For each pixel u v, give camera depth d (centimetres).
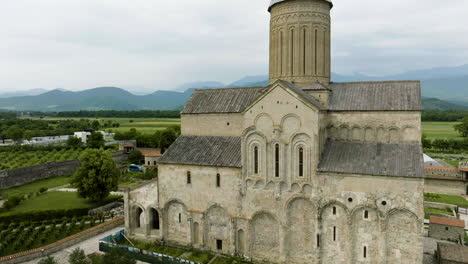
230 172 3841
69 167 9119
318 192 3441
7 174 7362
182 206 4147
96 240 4391
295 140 3519
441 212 5691
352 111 3722
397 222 3209
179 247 4144
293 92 3484
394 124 3562
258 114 3662
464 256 3378
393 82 3850
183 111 4566
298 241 3600
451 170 7325
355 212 3341
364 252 3331
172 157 4206
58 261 3766
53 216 5344
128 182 7956
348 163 3419
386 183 3212
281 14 4212
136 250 3862
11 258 3616
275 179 3622
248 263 3725
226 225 3912
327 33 4241
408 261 3180
